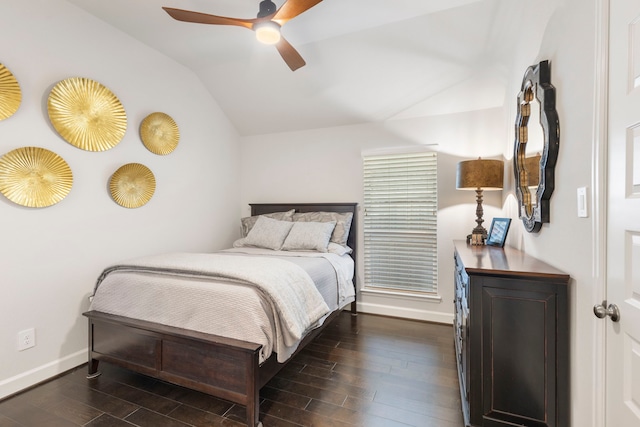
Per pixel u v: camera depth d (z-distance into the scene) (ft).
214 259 7.74
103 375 7.39
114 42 8.65
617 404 3.43
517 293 4.73
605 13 3.60
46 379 7.16
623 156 3.29
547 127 5.11
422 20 7.84
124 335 6.75
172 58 10.36
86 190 8.04
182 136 10.89
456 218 10.36
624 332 3.30
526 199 6.50
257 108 12.20
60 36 7.47
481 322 4.92
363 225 11.75
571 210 4.48
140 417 5.89
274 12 6.20
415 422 5.74
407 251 11.14
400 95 10.31
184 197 11.00
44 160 7.13
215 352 5.78
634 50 3.11
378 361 8.01
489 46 8.23
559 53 4.94
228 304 5.90
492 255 6.49
